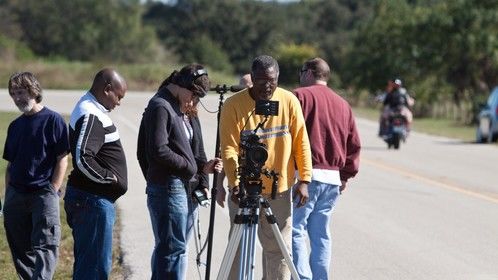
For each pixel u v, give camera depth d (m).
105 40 152.88
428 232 17.75
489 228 18.30
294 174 11.29
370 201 21.62
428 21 74.75
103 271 10.95
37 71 96.94
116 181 10.84
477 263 15.05
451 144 39.69
